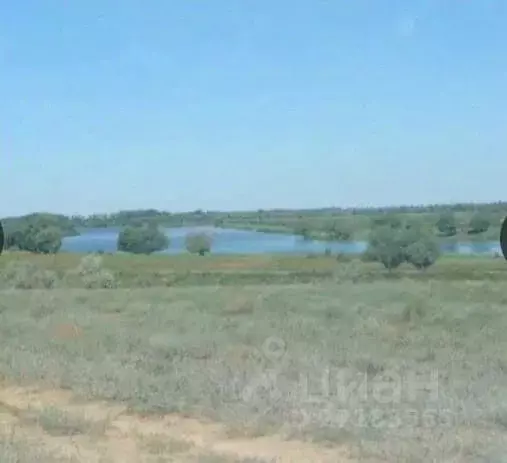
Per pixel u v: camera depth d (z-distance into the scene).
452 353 15.41
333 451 10.39
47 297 20.56
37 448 10.25
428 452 10.00
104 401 13.21
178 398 12.88
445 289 19.08
